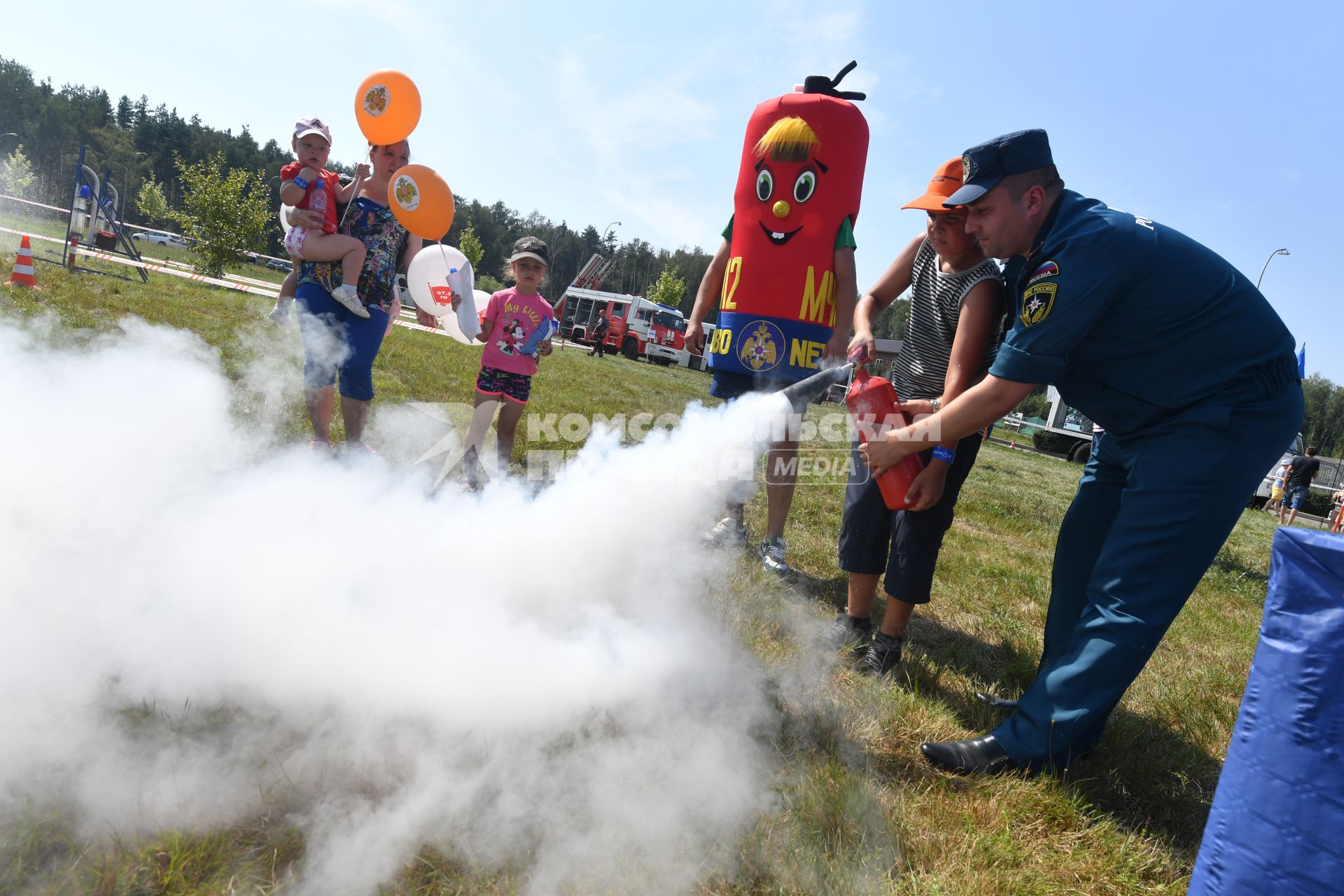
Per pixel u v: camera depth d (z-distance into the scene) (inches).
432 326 165.8
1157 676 124.7
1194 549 73.7
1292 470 582.6
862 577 107.0
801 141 132.6
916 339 107.1
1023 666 112.0
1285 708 46.1
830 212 136.4
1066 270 73.1
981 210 79.4
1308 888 44.5
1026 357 75.7
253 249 672.4
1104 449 89.4
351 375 140.3
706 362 155.1
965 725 91.5
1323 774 44.4
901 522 98.7
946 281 100.2
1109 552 77.9
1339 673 44.1
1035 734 78.3
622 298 1214.9
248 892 47.9
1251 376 73.9
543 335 156.5
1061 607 91.5
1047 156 77.1
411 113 136.0
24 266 258.5
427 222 132.7
